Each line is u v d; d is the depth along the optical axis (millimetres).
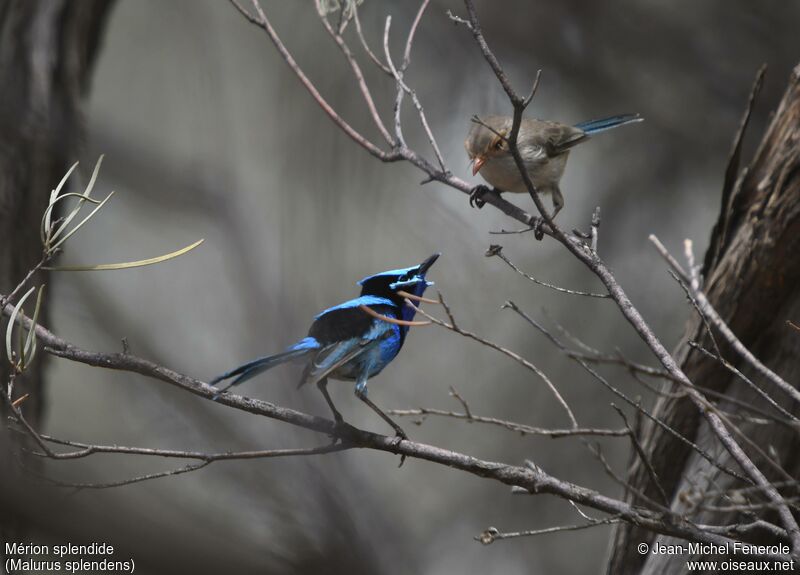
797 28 17266
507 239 15672
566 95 17047
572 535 15375
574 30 16547
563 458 15164
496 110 15672
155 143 16672
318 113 15188
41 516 4668
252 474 11094
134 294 17188
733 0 17281
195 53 16359
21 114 8148
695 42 17016
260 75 16906
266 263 16516
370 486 13562
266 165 17141
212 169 16781
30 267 8102
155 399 14078
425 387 16094
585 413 15102
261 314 15766
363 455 16234
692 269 5988
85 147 8703
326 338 6352
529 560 15383
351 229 15344
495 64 5660
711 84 17109
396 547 12758
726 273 7141
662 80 17109
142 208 16906
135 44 16562
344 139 15125
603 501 5535
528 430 5316
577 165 17078
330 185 15070
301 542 9477
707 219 16594
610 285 6145
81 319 15008
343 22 7504
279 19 15688
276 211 17078
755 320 7102
